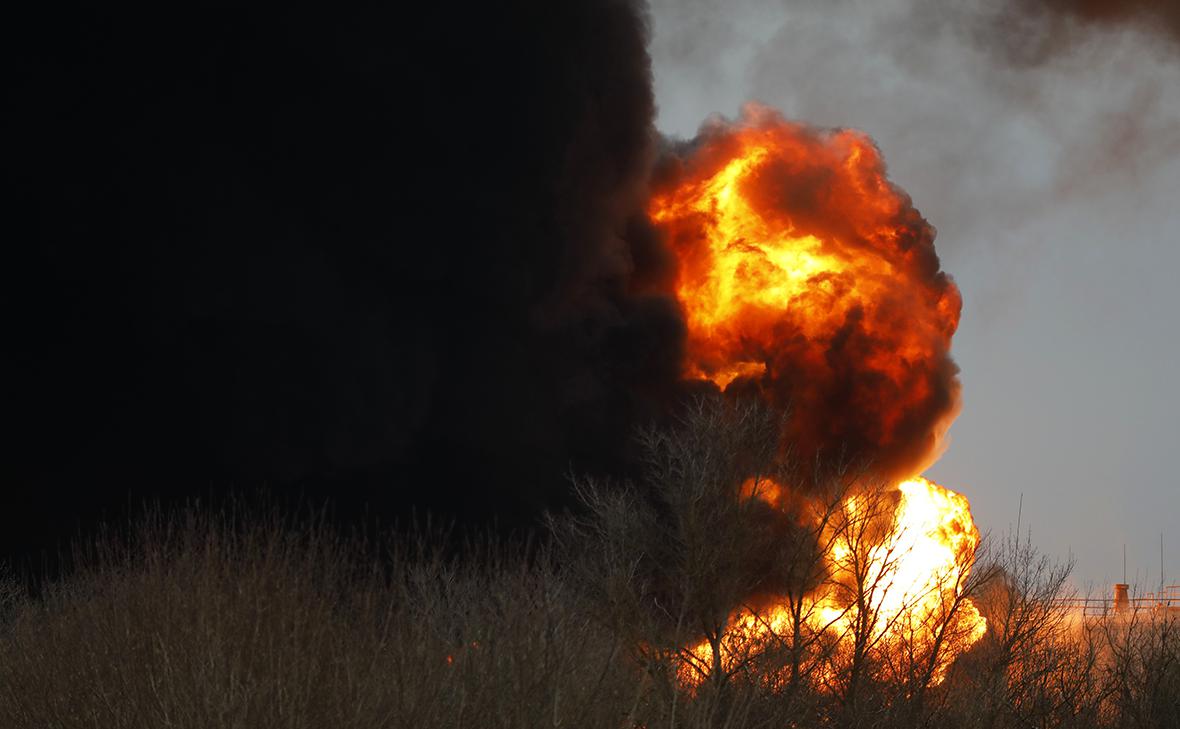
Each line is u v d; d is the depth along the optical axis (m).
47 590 9.58
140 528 9.78
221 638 8.11
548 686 8.50
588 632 9.73
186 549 9.10
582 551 14.52
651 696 10.03
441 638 8.73
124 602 8.66
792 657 14.42
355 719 7.75
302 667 8.05
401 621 8.81
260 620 8.29
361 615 8.84
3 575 13.10
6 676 8.55
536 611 9.12
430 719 8.12
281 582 8.72
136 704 7.78
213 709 7.54
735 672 13.34
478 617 8.87
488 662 8.55
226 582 8.74
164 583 8.81
